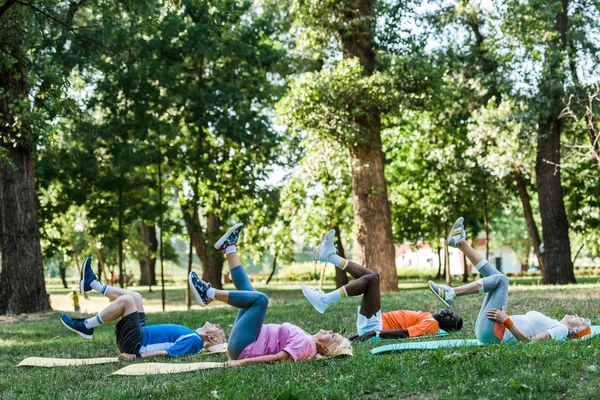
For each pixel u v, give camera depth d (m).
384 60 25.62
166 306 35.19
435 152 37.31
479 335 8.02
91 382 7.16
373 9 25.08
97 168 30.66
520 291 18.89
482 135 28.73
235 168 33.75
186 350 8.83
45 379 7.54
